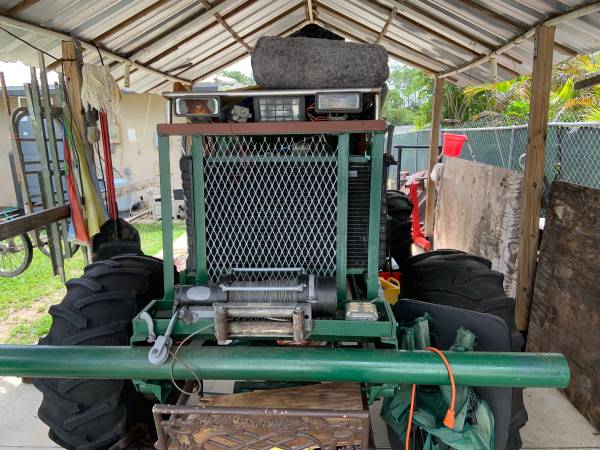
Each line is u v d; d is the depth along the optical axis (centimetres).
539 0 298
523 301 350
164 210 191
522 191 354
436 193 671
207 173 190
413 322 195
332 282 179
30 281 605
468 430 171
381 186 188
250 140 192
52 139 396
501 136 625
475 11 365
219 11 460
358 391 189
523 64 459
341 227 190
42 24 329
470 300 220
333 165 188
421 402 188
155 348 163
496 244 424
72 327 200
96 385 194
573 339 290
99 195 402
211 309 178
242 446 164
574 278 292
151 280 232
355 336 184
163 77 627
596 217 276
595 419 267
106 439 198
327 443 163
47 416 200
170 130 181
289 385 213
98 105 376
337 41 194
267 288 174
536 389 311
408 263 271
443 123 1633
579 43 345
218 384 311
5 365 166
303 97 184
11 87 1008
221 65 729
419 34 505
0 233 307
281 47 188
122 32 402
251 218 193
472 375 160
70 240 421
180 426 161
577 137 440
